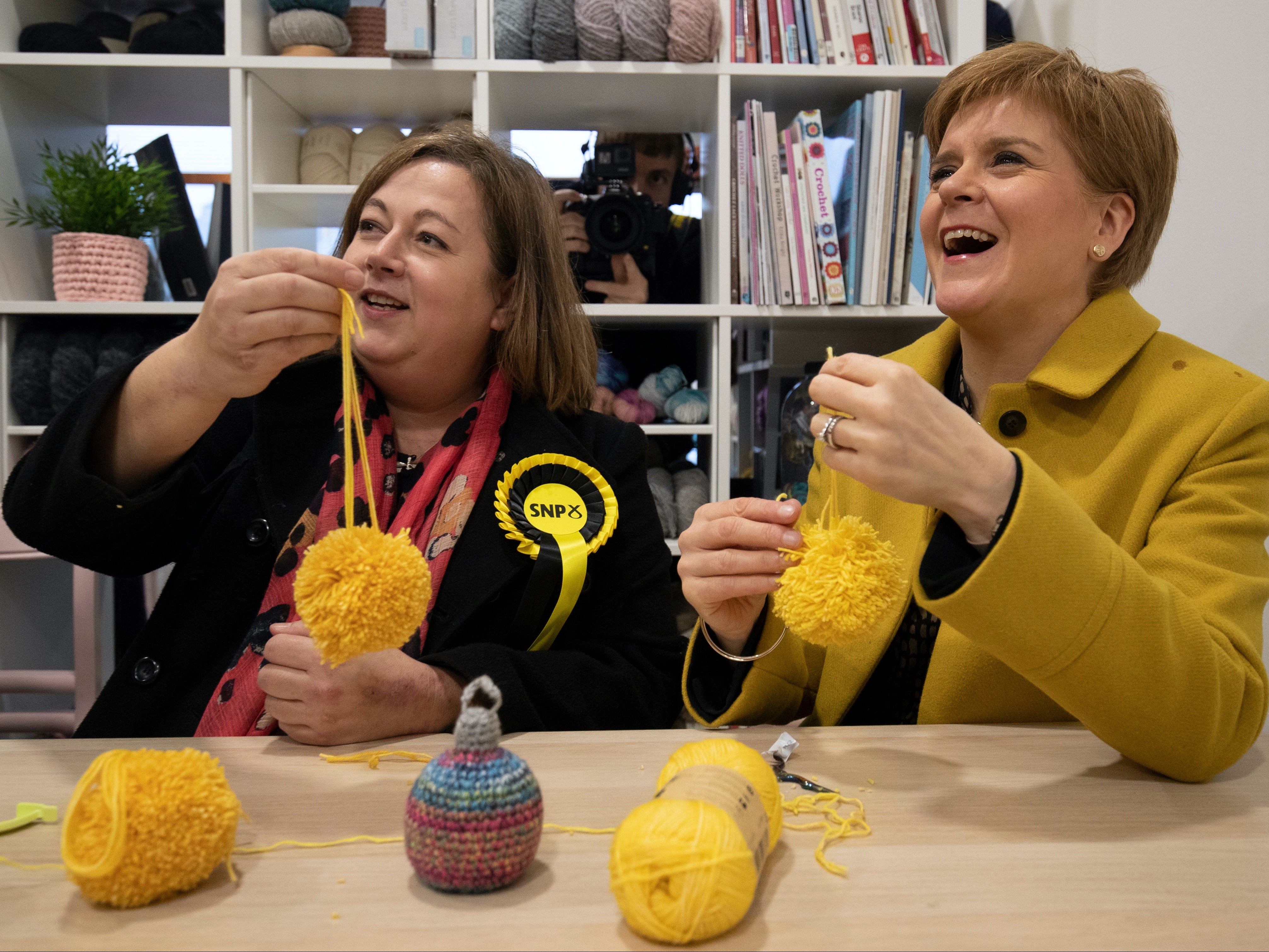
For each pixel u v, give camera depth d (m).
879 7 1.76
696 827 0.37
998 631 0.54
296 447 0.96
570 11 1.71
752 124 1.73
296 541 0.89
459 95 1.87
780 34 1.75
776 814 0.46
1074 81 0.75
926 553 0.55
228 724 0.82
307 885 0.43
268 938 0.38
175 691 0.88
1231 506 0.68
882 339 2.03
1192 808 0.54
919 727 0.71
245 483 0.96
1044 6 1.87
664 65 1.73
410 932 0.38
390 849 0.47
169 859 0.39
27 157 1.85
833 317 1.78
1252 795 0.56
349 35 1.82
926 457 0.52
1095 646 0.54
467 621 0.90
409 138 1.08
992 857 0.46
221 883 0.43
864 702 0.93
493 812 0.40
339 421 0.97
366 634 0.49
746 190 1.75
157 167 1.79
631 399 1.87
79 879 0.39
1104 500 0.76
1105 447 0.79
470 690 0.43
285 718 0.66
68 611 1.98
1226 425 0.72
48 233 1.89
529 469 0.99
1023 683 0.77
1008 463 0.53
